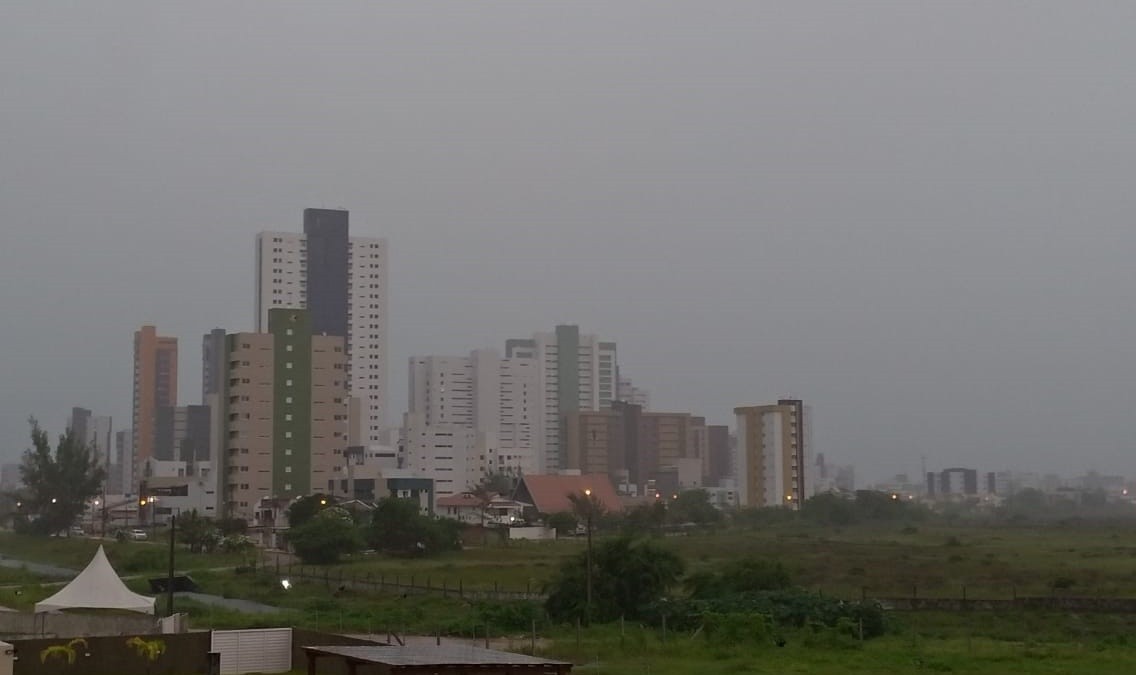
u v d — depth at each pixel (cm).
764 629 5081
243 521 13762
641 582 6225
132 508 18562
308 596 7850
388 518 11725
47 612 5562
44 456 16012
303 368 16062
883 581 7969
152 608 5675
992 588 7488
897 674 4091
